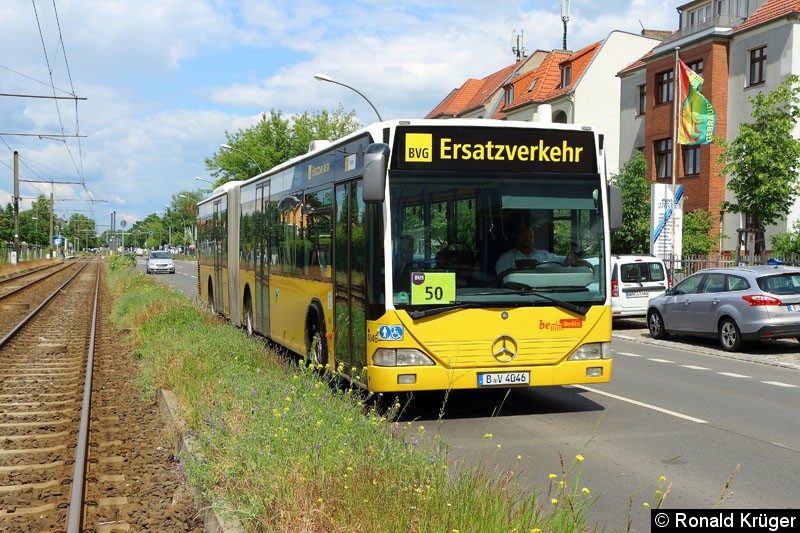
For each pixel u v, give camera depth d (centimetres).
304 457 549
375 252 838
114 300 2839
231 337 1272
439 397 1024
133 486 656
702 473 666
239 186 1739
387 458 532
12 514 586
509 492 515
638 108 4000
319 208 1061
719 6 3662
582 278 877
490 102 6066
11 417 952
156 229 15950
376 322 831
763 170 2330
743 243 2917
